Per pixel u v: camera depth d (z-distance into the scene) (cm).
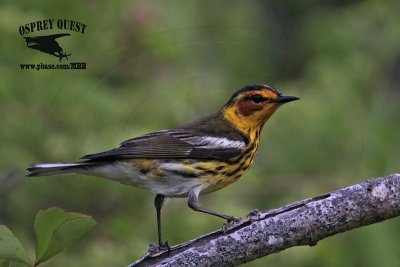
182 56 1352
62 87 1262
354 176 1316
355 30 1758
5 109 1259
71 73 1289
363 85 1460
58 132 1241
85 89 1257
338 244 1322
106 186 1220
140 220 1227
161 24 1397
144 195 1232
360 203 727
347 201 729
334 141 1337
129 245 1216
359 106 1391
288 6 1898
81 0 1333
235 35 1470
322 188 1296
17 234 1266
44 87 1278
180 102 1274
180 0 1565
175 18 1499
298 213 731
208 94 1302
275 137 1326
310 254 1272
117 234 1221
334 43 1720
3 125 1250
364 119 1391
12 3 1335
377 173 1374
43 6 1326
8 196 1270
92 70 1304
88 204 1231
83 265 1204
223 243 728
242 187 1268
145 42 1318
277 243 730
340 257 1296
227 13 1698
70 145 1233
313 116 1335
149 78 1313
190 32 1452
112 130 1240
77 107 1245
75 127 1240
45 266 1206
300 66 1480
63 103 1250
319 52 1571
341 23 1791
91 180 1220
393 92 1712
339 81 1416
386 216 732
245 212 1223
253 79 1402
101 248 1214
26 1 1337
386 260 1330
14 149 1246
